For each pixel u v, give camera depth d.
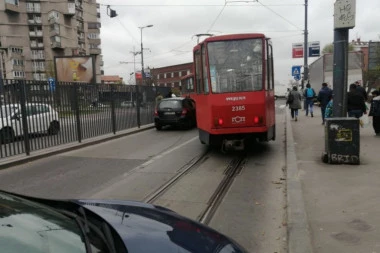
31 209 2.67
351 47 58.50
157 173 8.57
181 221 3.00
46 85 11.82
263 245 4.58
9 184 7.83
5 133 10.10
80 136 13.51
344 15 8.53
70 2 94.75
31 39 94.00
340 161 8.31
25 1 92.69
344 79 8.88
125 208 3.22
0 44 90.56
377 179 6.93
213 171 8.73
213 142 10.34
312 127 15.93
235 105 9.91
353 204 5.62
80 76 41.06
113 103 16.34
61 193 7.05
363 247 4.20
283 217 5.53
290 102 18.84
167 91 25.03
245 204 6.20
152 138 15.27
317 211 5.39
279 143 12.47
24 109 10.74
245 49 10.10
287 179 7.18
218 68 10.08
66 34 95.12
